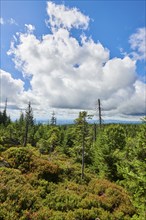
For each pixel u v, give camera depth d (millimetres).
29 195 19281
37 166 26500
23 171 25375
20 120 72875
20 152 28297
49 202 19438
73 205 19547
